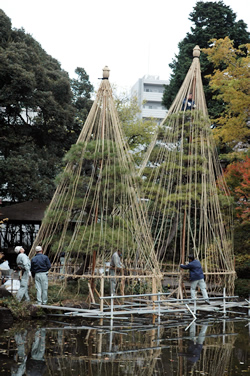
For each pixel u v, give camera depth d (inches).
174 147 547.2
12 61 810.2
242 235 626.8
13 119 908.6
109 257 581.9
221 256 558.9
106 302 478.9
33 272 457.7
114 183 461.1
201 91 571.8
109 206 473.4
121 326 410.9
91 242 443.8
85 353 311.0
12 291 514.9
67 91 924.0
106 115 508.1
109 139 499.5
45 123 893.2
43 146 965.2
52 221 477.1
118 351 318.3
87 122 514.3
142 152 925.2
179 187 521.3
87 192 470.0
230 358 305.6
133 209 479.8
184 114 543.8
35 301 463.5
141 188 529.7
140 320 445.7
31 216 832.3
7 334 363.3
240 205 623.2
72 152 475.5
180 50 1079.0
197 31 1024.9
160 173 548.1
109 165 466.0
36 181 831.7
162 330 397.4
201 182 533.3
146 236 493.0
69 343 337.7
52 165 919.7
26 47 866.1
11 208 850.8
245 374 270.5
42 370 270.2
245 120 684.7
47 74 937.5
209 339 363.6
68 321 427.5
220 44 707.4
